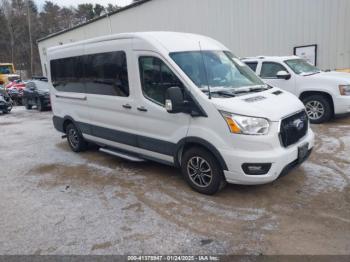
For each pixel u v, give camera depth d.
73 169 5.64
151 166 5.49
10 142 8.32
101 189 4.62
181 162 4.37
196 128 3.95
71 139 6.82
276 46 11.57
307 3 10.42
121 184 4.75
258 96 4.06
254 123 3.54
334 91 7.37
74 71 6.08
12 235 3.46
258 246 3.02
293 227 3.30
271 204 3.80
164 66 4.23
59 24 59.19
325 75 7.74
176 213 3.74
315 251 2.90
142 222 3.57
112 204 4.09
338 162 5.03
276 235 3.17
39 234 3.45
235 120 3.60
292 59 8.55
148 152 4.82
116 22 19.94
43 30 55.47
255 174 3.61
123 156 5.28
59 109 6.86
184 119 4.08
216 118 3.74
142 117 4.70
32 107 17.58
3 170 5.85
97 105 5.59
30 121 12.12
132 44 4.63
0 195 4.62
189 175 4.29
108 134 5.54
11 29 52.09
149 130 4.65
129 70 4.74
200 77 4.14
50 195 4.51
